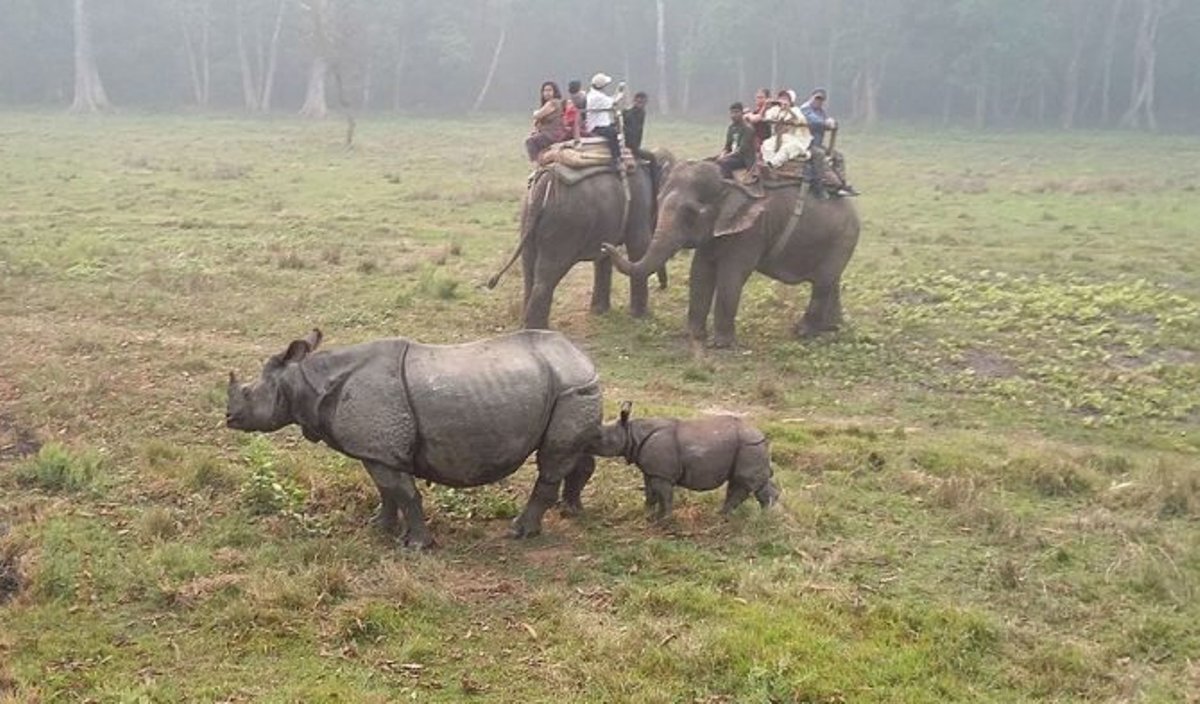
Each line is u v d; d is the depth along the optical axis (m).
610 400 11.41
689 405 11.42
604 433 8.06
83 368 11.64
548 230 13.12
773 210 13.37
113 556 7.37
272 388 7.58
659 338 13.90
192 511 8.18
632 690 6.02
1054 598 7.28
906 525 8.45
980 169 36.66
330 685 6.00
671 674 6.19
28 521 7.92
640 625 6.64
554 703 5.94
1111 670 6.44
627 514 8.38
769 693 6.03
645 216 14.11
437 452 7.45
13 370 11.50
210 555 7.44
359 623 6.52
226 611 6.68
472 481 7.64
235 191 25.05
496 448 7.46
